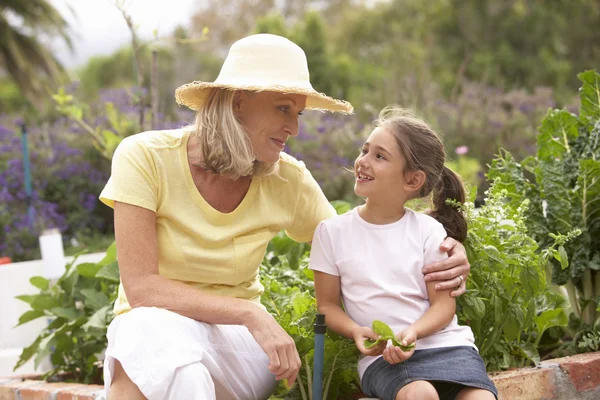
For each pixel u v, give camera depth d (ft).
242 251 7.70
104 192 7.39
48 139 27.25
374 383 7.37
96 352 10.89
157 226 7.56
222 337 7.30
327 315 7.82
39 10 49.44
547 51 53.47
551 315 9.12
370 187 7.90
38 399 9.71
